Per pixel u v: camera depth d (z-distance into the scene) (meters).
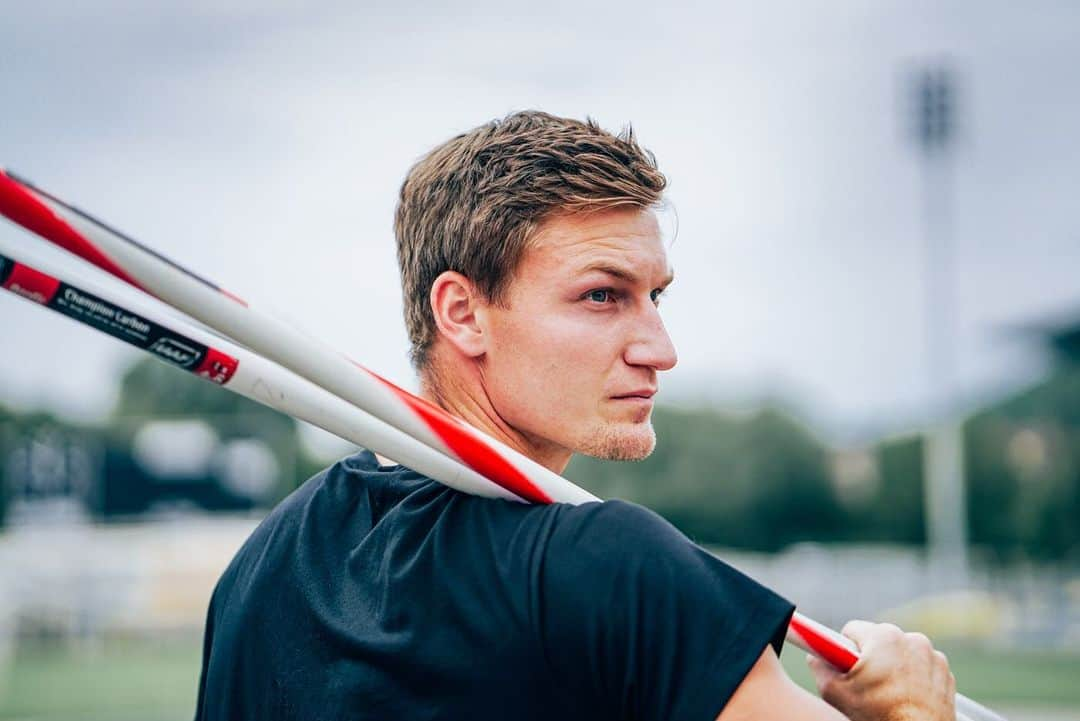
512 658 1.47
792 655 14.71
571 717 1.47
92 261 1.42
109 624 18.78
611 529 1.48
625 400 1.67
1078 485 34.06
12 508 18.95
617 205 1.65
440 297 1.71
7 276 1.39
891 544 35.53
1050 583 24.23
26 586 18.67
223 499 19.47
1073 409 34.50
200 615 19.11
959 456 26.27
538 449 1.78
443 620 1.51
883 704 1.74
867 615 24.05
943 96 26.11
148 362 34.00
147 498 19.31
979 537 34.41
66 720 12.80
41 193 1.38
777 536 35.88
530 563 1.49
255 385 1.54
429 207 1.73
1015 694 14.90
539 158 1.65
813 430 36.69
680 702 1.43
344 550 1.67
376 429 1.55
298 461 28.25
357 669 1.55
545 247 1.64
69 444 19.25
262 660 1.68
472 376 1.73
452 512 1.59
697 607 1.45
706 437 35.97
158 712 13.27
